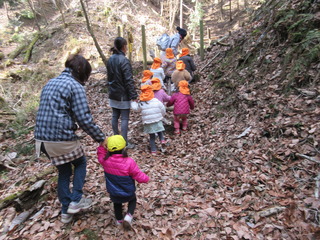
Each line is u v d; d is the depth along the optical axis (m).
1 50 15.84
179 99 4.68
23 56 13.83
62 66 11.45
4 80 9.08
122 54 3.93
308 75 3.95
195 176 3.40
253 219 2.50
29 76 9.54
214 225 2.54
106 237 2.51
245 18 21.16
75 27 14.27
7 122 6.23
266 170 3.08
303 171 2.86
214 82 6.05
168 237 2.47
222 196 2.92
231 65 6.12
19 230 2.69
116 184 2.47
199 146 4.20
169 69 6.11
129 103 4.11
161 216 2.77
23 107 7.11
